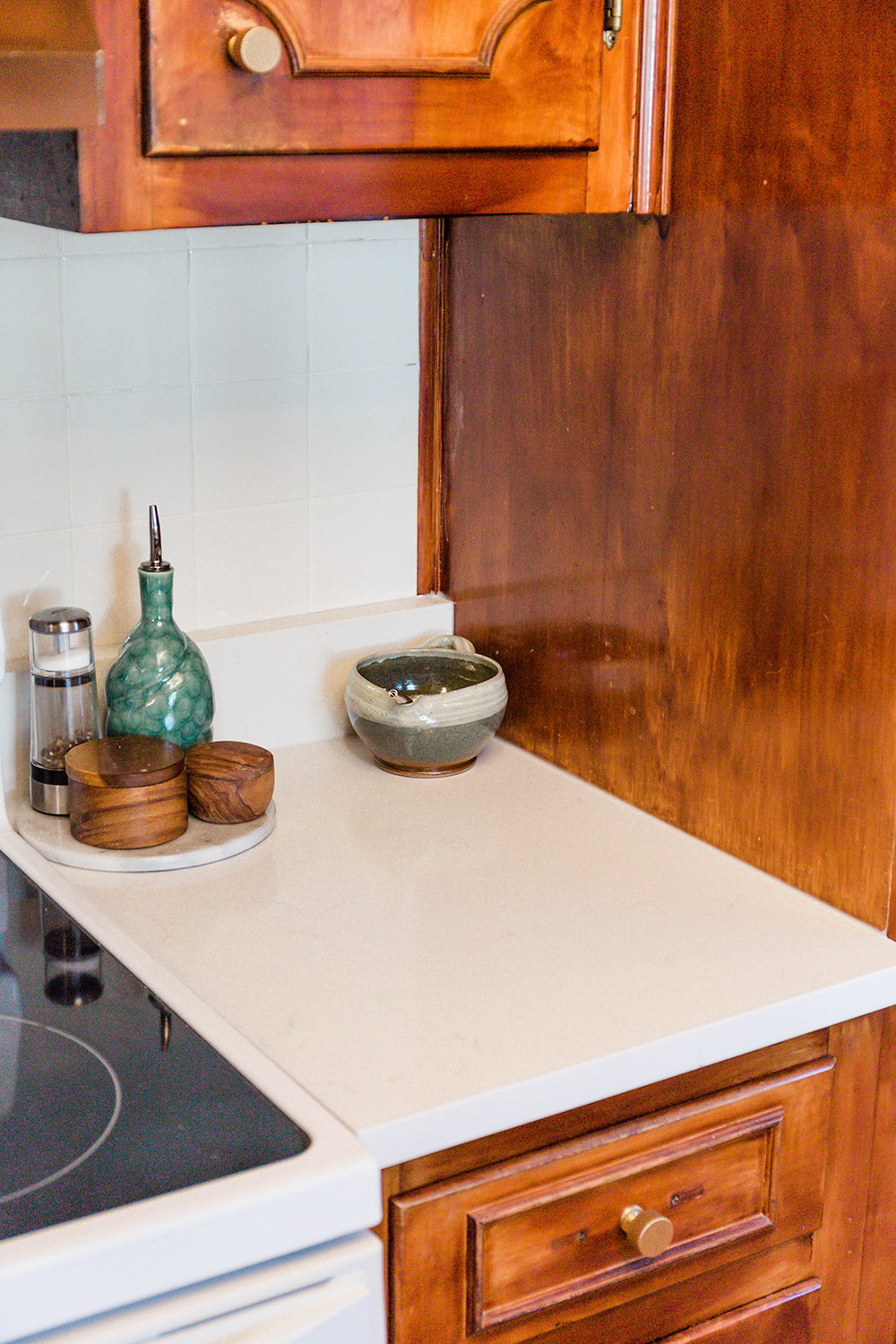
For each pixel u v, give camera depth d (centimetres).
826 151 105
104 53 91
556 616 143
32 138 99
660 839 131
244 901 118
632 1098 102
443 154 107
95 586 139
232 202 99
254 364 142
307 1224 82
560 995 104
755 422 116
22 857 124
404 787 142
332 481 150
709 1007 103
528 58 107
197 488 142
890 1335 123
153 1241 77
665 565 128
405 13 101
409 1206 93
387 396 151
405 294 149
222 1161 84
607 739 139
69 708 129
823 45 104
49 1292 75
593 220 128
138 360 136
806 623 114
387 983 106
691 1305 110
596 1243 102
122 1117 89
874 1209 118
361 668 147
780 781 120
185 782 128
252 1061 94
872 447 106
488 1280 98
